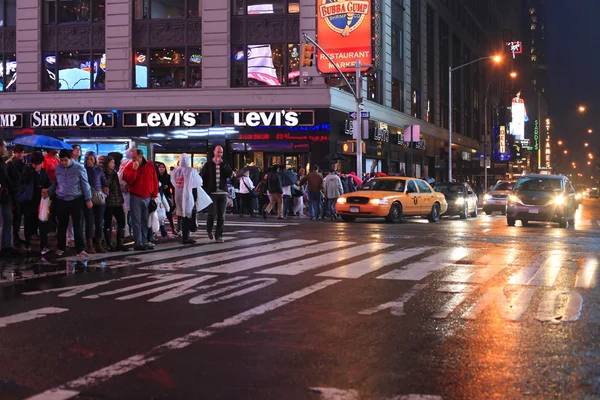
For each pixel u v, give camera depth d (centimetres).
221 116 3177
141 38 3228
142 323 656
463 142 6106
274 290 837
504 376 484
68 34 3269
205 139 3184
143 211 1260
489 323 654
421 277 941
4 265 1060
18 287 862
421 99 4706
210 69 3183
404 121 4275
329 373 492
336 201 2267
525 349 558
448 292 823
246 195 2398
